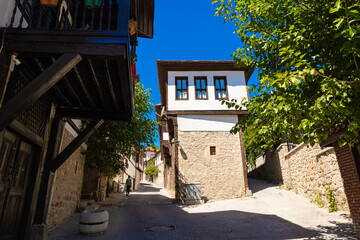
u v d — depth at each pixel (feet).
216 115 45.21
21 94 9.02
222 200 40.04
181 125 44.24
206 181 41.55
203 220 25.54
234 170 42.57
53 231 19.72
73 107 18.53
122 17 11.23
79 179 30.53
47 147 17.20
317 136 10.91
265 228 21.06
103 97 16.38
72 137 26.17
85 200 35.73
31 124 14.74
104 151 37.09
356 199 15.33
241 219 25.02
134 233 20.25
